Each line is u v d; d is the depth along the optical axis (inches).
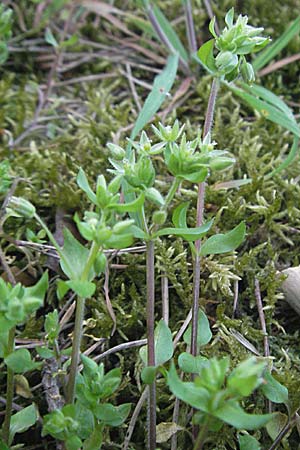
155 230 5.1
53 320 5.2
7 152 7.7
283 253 6.9
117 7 9.6
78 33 9.4
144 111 7.0
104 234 4.6
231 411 4.5
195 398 4.5
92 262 4.7
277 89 8.3
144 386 6.0
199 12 9.2
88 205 7.1
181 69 8.6
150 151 5.1
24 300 4.7
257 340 6.3
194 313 5.5
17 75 8.9
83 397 5.0
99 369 5.0
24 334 6.2
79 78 8.8
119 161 5.3
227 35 5.4
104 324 6.3
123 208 4.8
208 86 8.2
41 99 8.5
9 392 5.3
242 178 7.4
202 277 6.6
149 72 8.9
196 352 5.5
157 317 6.5
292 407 5.3
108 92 8.4
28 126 8.2
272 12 9.1
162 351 5.3
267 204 6.9
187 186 7.3
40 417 5.9
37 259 6.7
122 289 6.5
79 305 5.0
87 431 5.1
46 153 7.6
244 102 8.2
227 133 7.7
